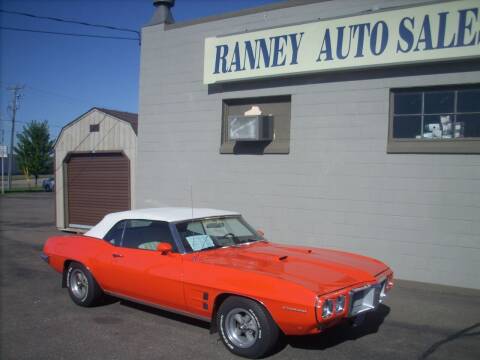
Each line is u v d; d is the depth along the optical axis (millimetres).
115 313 6027
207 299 4777
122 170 12703
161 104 10844
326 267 4828
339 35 8281
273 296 4273
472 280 7375
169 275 5102
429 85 7707
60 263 6512
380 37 7895
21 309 6219
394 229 7949
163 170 10789
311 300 4094
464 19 7242
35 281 7820
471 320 5879
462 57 7277
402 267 7879
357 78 8305
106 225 6262
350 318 4707
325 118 8625
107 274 5871
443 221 7570
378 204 8094
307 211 8805
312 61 8570
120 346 4887
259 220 9375
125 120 12562
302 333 4250
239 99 9844
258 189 9406
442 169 7570
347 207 8383
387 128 8039
